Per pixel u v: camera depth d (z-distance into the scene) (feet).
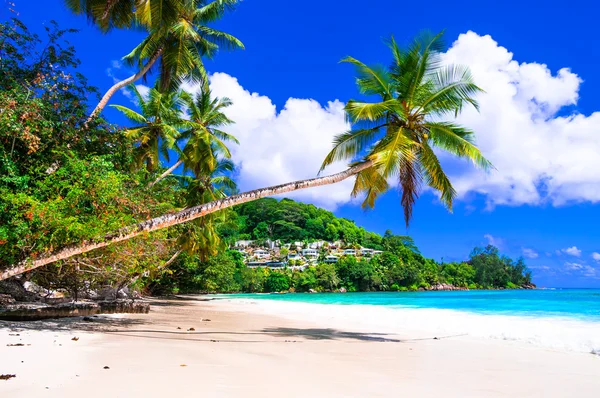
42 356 22.15
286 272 375.25
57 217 32.24
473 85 46.96
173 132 87.30
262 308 94.12
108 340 30.37
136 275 68.95
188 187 95.86
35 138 35.70
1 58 40.37
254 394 16.69
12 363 20.02
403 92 49.14
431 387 19.75
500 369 25.26
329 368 23.50
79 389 15.96
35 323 38.47
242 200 37.73
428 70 49.49
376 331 47.50
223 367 21.94
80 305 49.98
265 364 23.71
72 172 37.58
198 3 70.49
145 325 45.01
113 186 37.37
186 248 94.17
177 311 76.54
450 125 48.67
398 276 385.50
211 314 70.44
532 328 50.44
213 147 96.63
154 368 20.56
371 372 22.84
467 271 454.40
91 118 47.62
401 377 21.83
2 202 32.53
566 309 91.40
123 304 57.98
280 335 41.04
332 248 479.41
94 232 32.81
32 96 40.14
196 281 168.14
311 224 542.57
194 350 27.68
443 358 28.99
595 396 19.06
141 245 43.62
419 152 49.55
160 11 50.52
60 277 49.49
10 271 31.68
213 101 96.94
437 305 116.67
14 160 38.81
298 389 17.97
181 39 64.39
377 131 52.11
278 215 552.82
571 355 31.04
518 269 483.92
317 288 357.82
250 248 487.61
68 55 45.98
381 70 50.72
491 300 153.48
